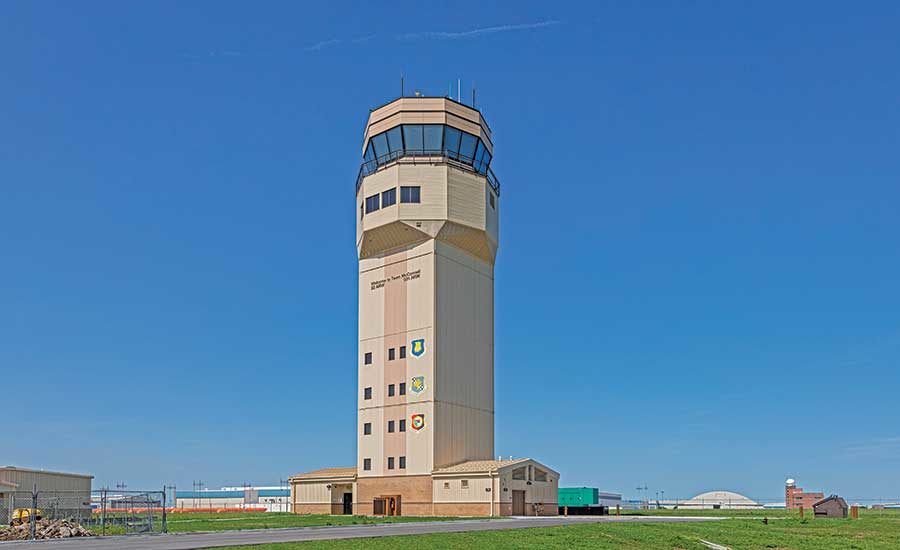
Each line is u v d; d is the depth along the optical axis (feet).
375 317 340.59
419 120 334.24
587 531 189.16
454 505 302.25
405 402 323.16
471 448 329.52
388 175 335.06
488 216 342.44
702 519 282.36
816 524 251.60
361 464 333.21
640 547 160.86
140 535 179.11
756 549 168.86
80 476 338.13
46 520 203.00
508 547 147.64
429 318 322.14
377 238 339.16
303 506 358.84
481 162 348.59
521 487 307.17
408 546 143.43
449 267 331.98
